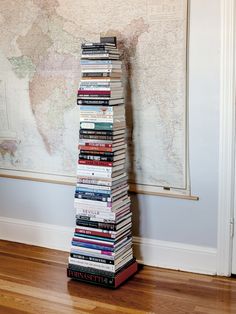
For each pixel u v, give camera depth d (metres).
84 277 2.83
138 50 2.92
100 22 3.01
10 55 3.36
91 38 3.05
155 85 2.91
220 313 2.47
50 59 3.21
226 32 2.68
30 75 3.31
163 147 2.95
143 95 2.95
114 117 2.73
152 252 3.08
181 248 2.99
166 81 2.87
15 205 3.55
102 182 2.76
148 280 2.87
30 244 3.50
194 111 2.83
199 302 2.59
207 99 2.79
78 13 3.06
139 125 2.99
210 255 2.92
